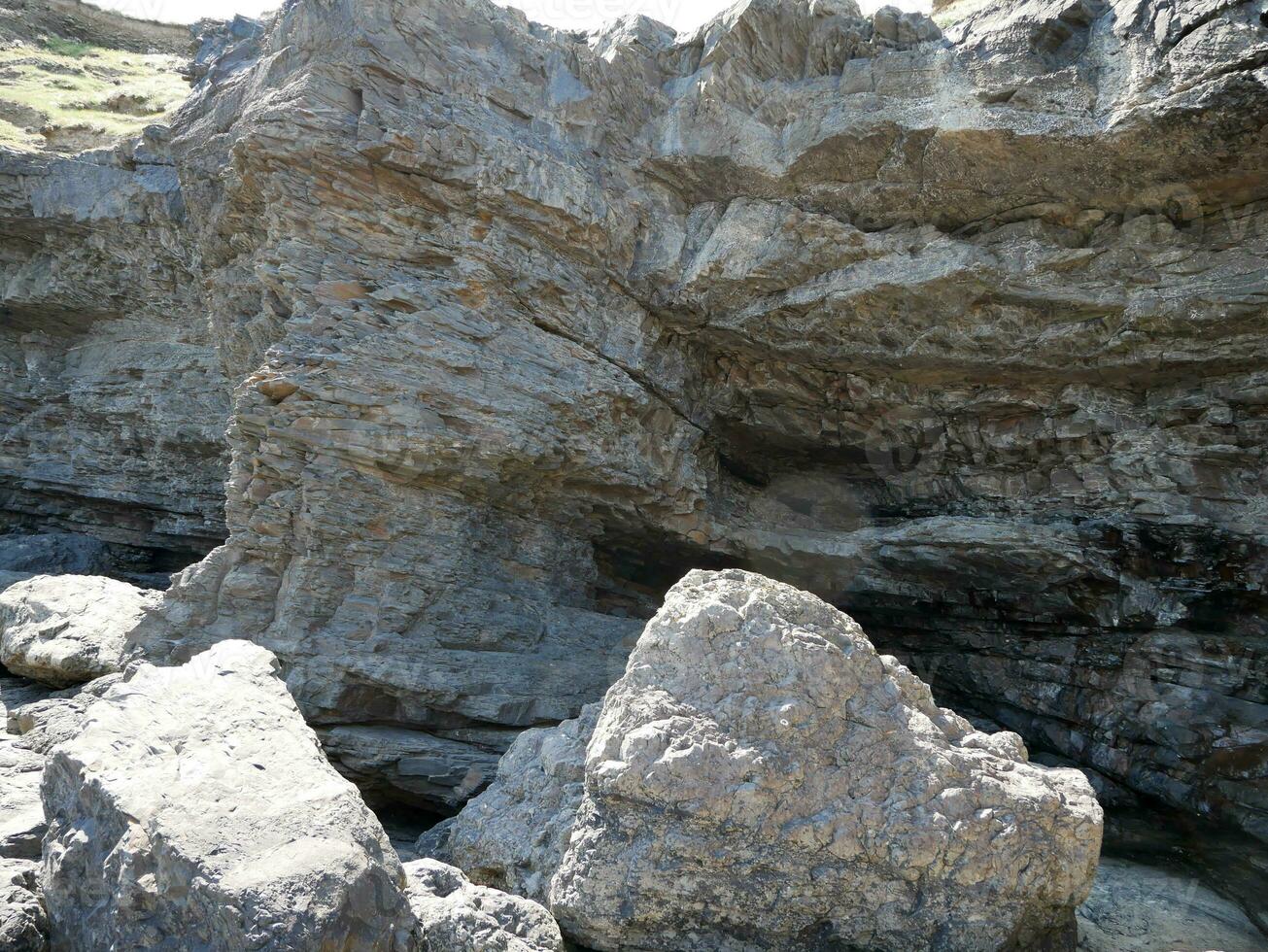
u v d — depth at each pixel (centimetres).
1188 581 866
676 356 1003
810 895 510
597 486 962
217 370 1328
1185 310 788
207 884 396
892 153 844
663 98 934
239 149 894
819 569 1040
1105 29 770
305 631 808
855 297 882
